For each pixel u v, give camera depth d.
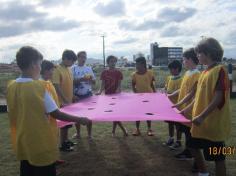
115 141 7.62
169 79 7.00
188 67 5.48
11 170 5.83
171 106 5.69
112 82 8.11
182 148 6.82
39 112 3.36
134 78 8.28
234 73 24.47
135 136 8.09
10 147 7.28
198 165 4.78
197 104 4.20
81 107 5.82
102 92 8.19
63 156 6.49
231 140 7.22
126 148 6.99
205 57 4.15
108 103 6.29
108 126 9.42
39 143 3.36
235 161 5.84
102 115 4.79
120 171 5.60
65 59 6.64
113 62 8.16
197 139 4.30
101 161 6.15
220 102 3.98
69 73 6.76
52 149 3.46
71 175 5.48
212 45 4.11
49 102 3.42
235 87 19.06
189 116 4.77
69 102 6.62
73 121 3.54
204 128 4.11
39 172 3.43
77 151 6.82
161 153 6.55
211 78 4.02
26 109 3.36
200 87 4.18
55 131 3.57
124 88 19.16
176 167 5.71
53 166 3.52
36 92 3.37
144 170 5.61
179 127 5.73
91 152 6.74
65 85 6.61
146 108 5.51
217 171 4.20
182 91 5.55
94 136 8.17
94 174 5.50
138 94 7.69
